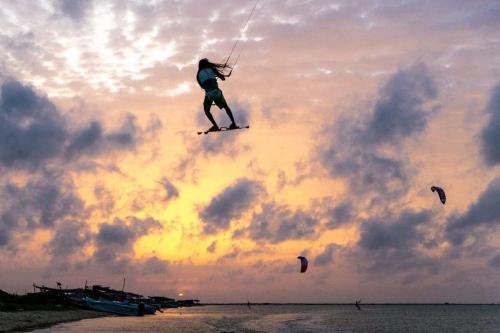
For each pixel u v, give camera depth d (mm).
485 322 118875
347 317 144750
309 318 134375
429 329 90438
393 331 84188
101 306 103938
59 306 101625
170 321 95562
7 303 89375
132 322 82375
